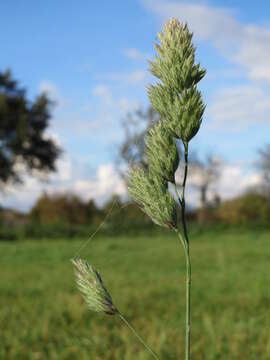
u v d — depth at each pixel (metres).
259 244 19.12
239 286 8.14
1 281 8.87
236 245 18.77
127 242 20.20
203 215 39.16
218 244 19.44
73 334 4.32
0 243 22.06
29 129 33.31
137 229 23.00
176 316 5.37
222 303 6.28
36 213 36.84
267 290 7.43
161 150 0.87
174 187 0.88
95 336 4.14
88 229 26.19
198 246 18.41
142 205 0.89
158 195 0.86
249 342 4.05
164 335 4.04
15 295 6.96
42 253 16.52
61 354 3.65
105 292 0.92
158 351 3.71
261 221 27.75
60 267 12.01
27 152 33.56
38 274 10.27
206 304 6.16
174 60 0.90
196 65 0.90
